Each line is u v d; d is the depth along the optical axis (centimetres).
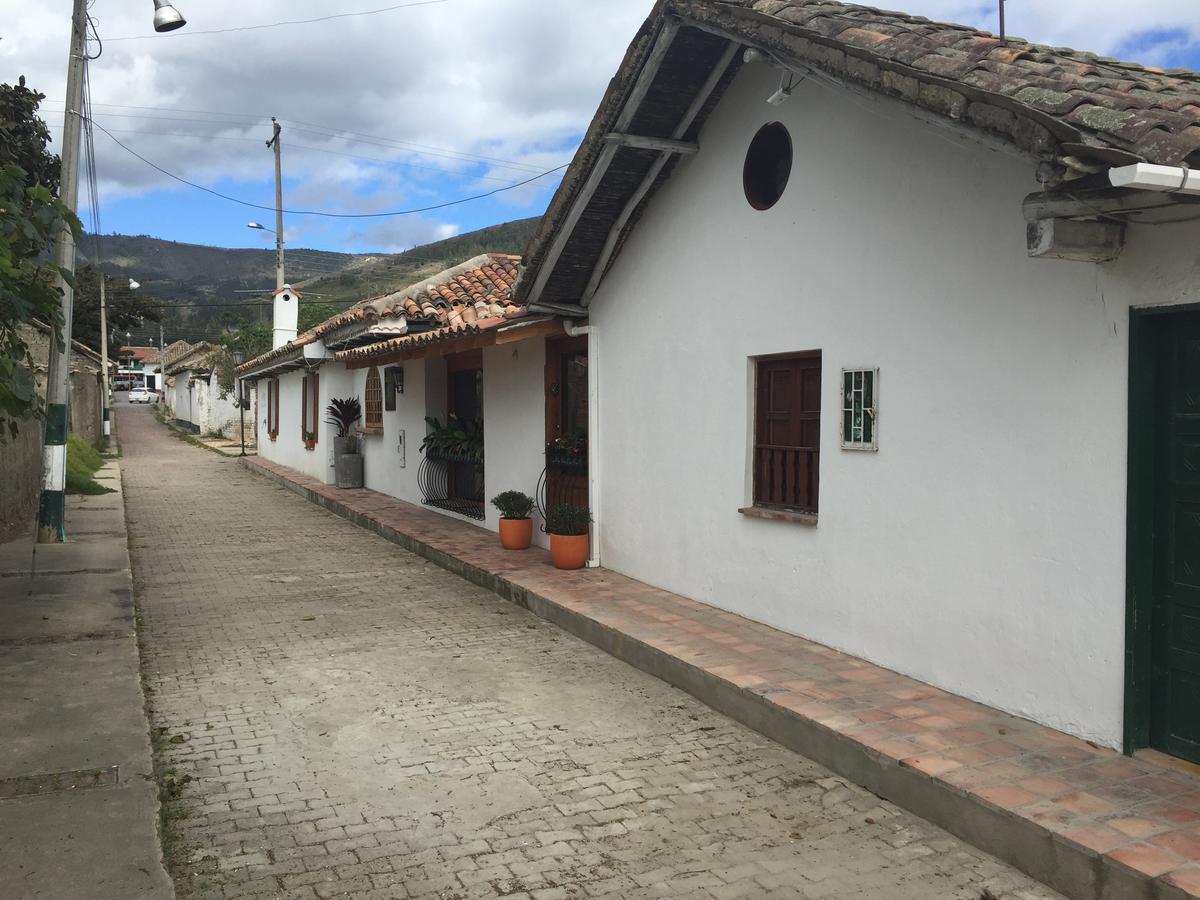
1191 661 395
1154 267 383
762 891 336
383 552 1099
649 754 469
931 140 489
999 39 457
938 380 491
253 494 1748
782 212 607
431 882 340
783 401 634
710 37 600
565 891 335
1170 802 361
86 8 1029
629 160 705
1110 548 406
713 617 674
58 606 752
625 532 827
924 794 393
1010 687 458
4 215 496
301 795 415
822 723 454
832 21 469
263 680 592
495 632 716
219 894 330
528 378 1013
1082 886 326
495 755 466
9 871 328
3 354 517
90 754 441
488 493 1136
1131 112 326
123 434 3794
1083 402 414
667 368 750
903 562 521
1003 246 450
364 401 1658
